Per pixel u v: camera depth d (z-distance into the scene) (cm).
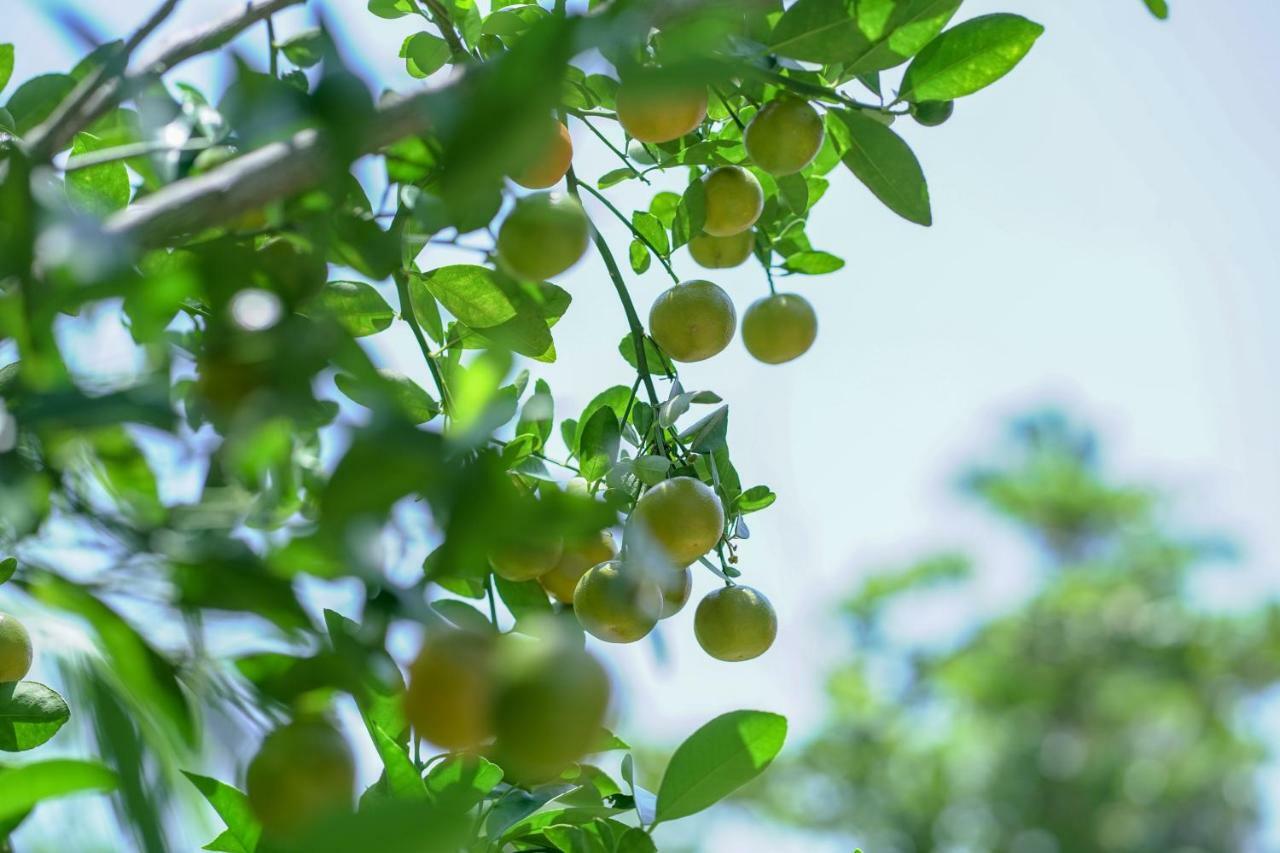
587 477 132
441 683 99
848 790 711
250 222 114
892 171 131
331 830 87
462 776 114
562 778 125
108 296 101
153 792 98
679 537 126
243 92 105
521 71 102
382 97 112
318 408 108
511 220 116
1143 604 834
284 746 98
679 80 104
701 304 135
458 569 91
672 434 135
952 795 731
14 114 127
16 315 98
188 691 95
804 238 145
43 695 116
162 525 93
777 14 127
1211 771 776
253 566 91
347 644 95
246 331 102
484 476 92
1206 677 797
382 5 137
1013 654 807
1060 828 751
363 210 117
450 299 131
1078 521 938
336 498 90
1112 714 799
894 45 129
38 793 93
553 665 98
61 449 101
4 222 99
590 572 124
